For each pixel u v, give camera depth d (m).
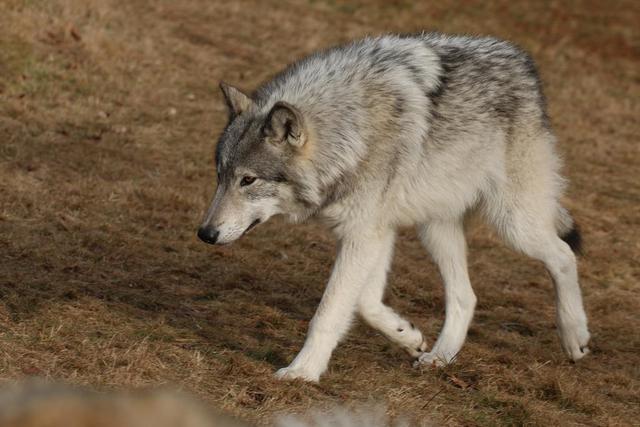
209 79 22.78
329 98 9.01
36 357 8.30
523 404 9.05
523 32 31.89
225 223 8.63
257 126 8.79
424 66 9.55
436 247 10.40
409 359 10.27
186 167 16.77
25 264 11.37
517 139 10.00
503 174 9.98
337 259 9.12
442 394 9.16
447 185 9.63
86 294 10.60
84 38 22.23
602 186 19.47
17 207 13.48
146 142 17.89
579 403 9.44
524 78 10.18
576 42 31.75
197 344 9.52
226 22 27.73
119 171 16.05
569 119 23.92
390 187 9.16
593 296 13.89
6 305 9.68
